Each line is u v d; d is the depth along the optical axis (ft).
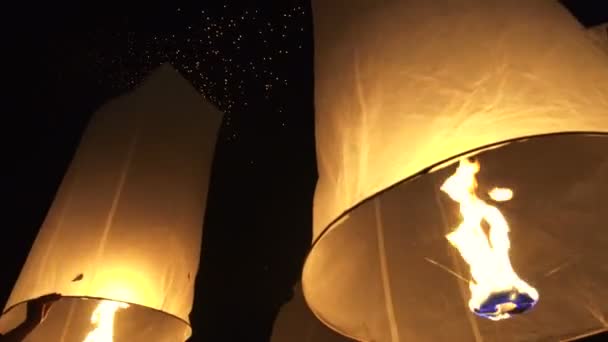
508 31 2.30
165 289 3.80
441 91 2.21
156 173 4.35
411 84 2.30
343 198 2.24
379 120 2.29
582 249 3.08
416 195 3.43
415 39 2.44
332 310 2.85
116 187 4.10
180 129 4.81
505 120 2.04
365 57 2.56
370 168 2.19
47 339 4.16
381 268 3.17
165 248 3.98
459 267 3.32
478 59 2.25
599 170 3.03
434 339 3.12
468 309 3.24
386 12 2.64
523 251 3.21
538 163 3.21
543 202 3.18
